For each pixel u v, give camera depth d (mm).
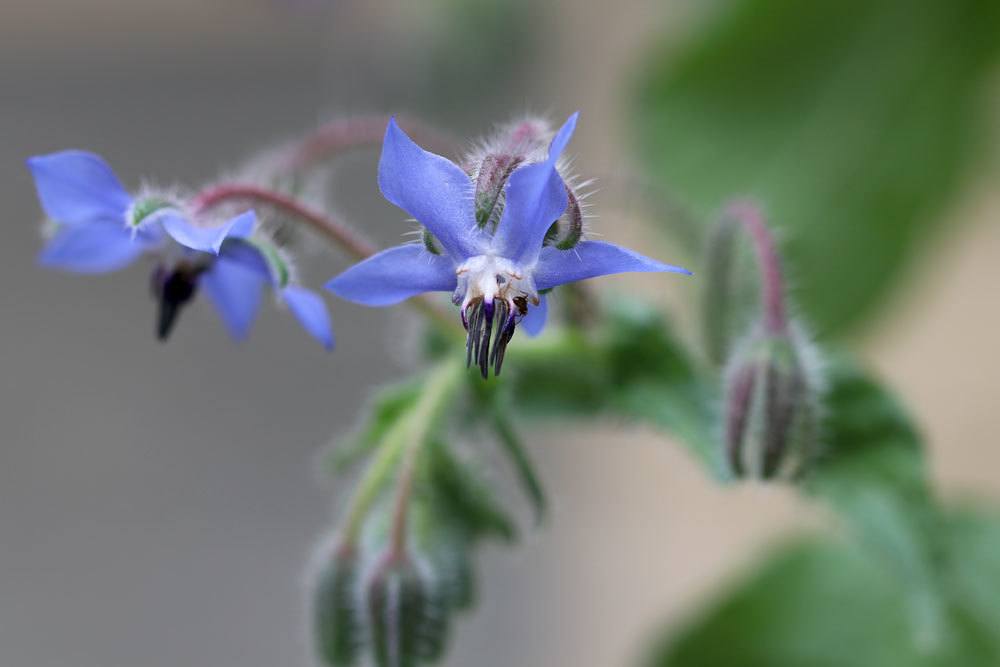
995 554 294
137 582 451
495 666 406
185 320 497
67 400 487
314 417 465
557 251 240
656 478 410
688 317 308
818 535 314
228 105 534
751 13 316
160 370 488
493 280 239
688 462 407
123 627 445
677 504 400
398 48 410
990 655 293
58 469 474
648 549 397
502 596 415
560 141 229
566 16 457
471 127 417
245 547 451
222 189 249
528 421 282
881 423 273
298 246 260
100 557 457
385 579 260
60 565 457
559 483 422
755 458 263
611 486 417
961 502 298
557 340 278
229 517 457
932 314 370
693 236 293
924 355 367
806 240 315
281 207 251
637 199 294
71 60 548
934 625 270
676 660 316
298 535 449
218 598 445
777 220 315
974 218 343
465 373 269
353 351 465
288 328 483
